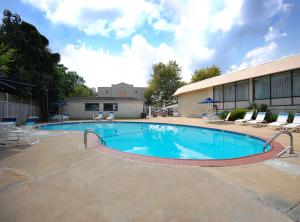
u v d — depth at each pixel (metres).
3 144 7.78
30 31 19.73
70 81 34.28
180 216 2.68
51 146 7.36
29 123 9.12
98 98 29.55
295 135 9.88
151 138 12.52
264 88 16.97
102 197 3.25
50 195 3.33
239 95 19.69
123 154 6.11
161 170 4.59
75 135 10.26
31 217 2.67
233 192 3.40
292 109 14.64
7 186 3.72
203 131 14.53
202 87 24.20
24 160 5.46
